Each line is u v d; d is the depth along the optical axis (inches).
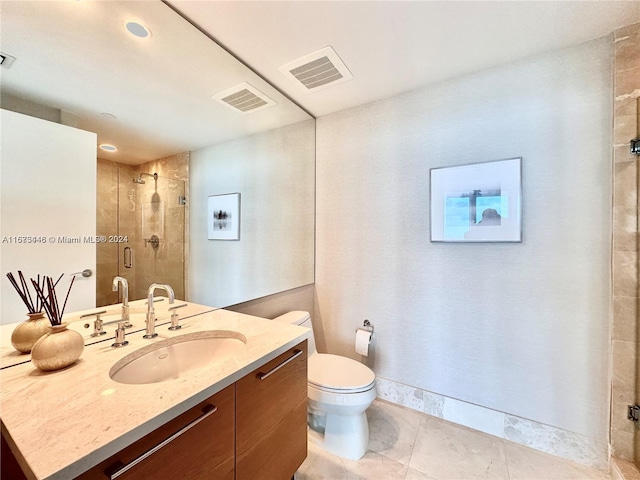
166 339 47.9
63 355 36.1
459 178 72.6
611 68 57.5
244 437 40.0
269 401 44.7
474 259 71.6
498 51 62.9
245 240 76.3
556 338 63.1
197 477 33.1
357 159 88.5
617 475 54.1
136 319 53.2
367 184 86.8
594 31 56.6
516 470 58.8
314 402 63.0
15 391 31.7
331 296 94.2
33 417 27.4
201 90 63.1
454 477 57.2
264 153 80.5
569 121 61.2
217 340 53.6
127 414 28.2
